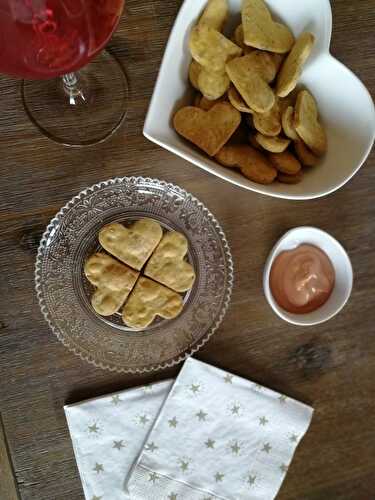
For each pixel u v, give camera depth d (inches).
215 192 27.6
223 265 27.6
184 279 26.8
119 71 26.5
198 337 27.5
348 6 27.3
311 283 27.2
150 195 27.3
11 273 26.2
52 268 26.5
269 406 27.8
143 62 26.7
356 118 24.9
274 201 27.8
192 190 27.4
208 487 27.6
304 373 28.2
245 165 24.4
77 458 26.5
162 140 23.6
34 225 26.3
